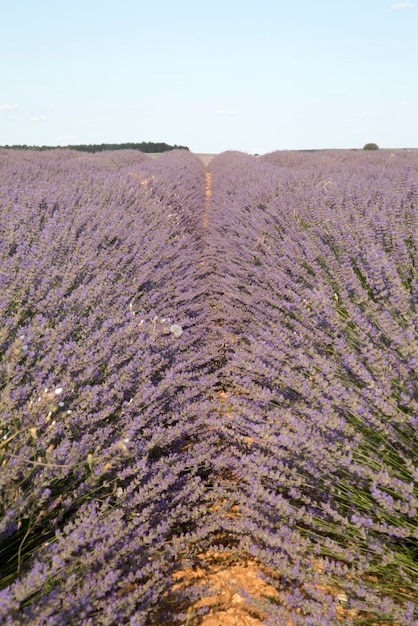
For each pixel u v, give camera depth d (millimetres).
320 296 3051
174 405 2736
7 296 2709
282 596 1765
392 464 2012
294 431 2287
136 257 4074
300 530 1994
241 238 5586
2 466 1662
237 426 2613
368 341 2545
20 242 3625
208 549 2143
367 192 5637
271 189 7145
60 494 1894
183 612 1842
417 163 11773
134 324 2760
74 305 2896
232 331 4180
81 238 3910
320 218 4785
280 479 2049
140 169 11586
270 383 2924
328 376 2350
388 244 3963
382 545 1761
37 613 1354
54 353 2379
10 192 5168
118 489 1933
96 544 1653
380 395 2096
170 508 2189
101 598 1635
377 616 1688
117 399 2395
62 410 2139
